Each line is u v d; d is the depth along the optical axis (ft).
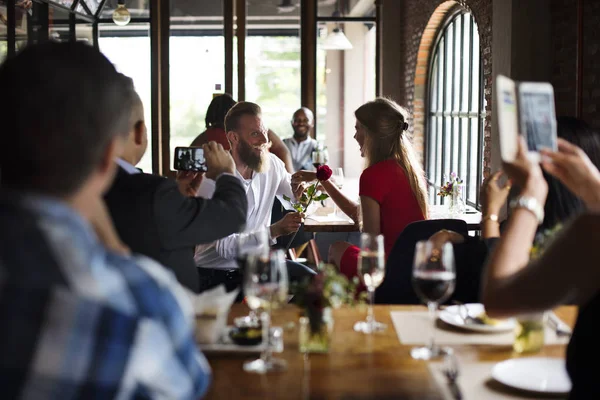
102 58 3.12
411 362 5.38
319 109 28.45
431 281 5.63
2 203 2.75
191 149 8.09
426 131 25.31
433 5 22.13
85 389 2.58
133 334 2.67
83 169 2.99
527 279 4.30
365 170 11.02
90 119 2.97
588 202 5.02
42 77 2.92
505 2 15.02
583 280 4.09
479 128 19.49
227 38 27.43
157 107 27.89
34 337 2.55
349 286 5.74
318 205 15.69
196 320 5.58
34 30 22.95
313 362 5.40
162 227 6.68
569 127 7.34
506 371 5.09
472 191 20.35
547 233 6.07
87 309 2.61
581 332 4.38
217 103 17.53
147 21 27.76
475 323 6.25
